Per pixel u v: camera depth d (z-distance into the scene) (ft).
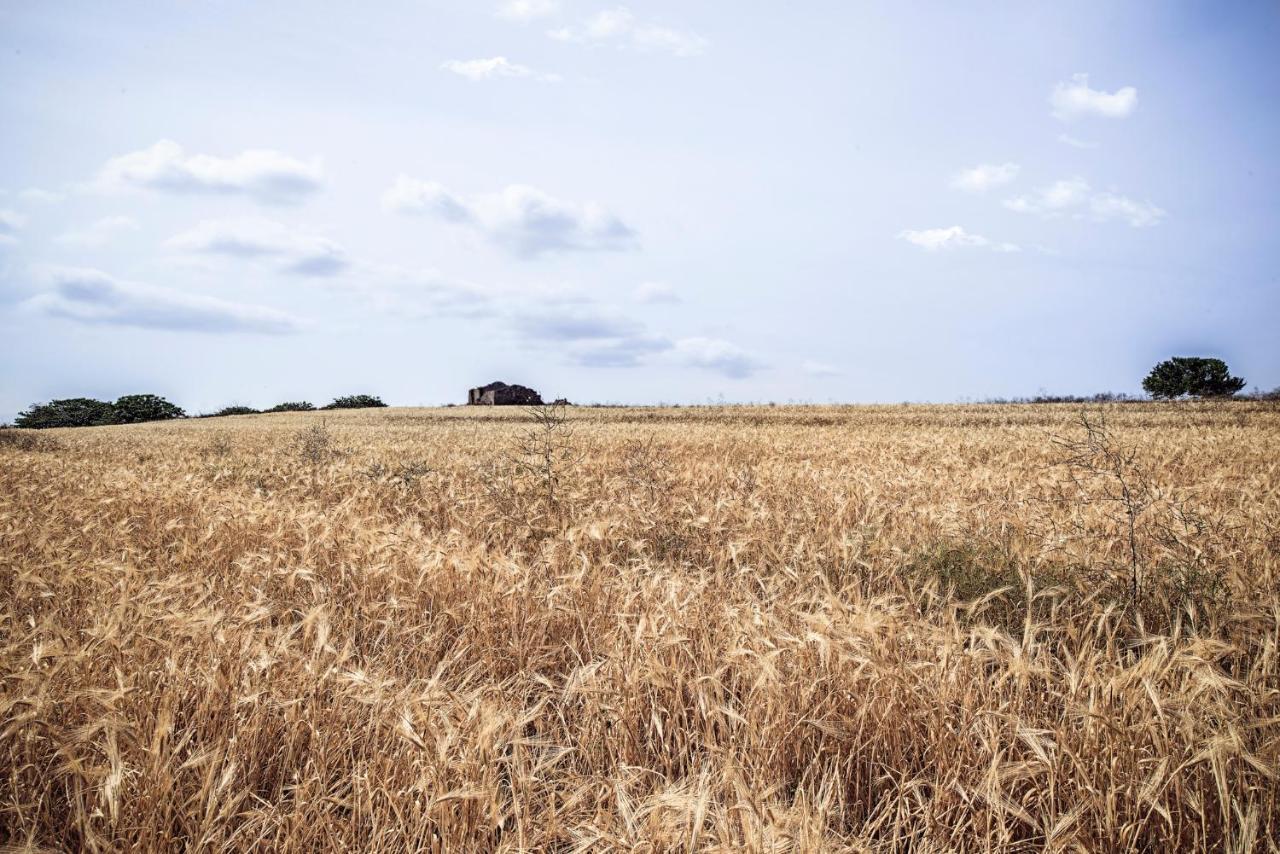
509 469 34.78
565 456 33.76
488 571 16.98
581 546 22.48
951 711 10.58
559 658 14.73
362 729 10.68
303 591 17.95
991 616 16.53
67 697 10.22
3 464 44.34
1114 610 14.84
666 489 30.73
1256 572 16.94
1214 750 8.21
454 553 17.54
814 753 10.90
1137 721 9.48
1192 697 9.36
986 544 19.72
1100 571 17.13
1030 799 9.52
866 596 17.66
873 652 11.28
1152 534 19.53
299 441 61.31
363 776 9.31
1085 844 8.55
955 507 25.00
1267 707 10.44
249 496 31.14
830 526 23.39
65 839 8.96
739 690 12.50
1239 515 22.61
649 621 13.01
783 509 27.04
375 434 84.89
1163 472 36.24
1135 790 8.82
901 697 10.75
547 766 9.93
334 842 8.54
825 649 11.24
